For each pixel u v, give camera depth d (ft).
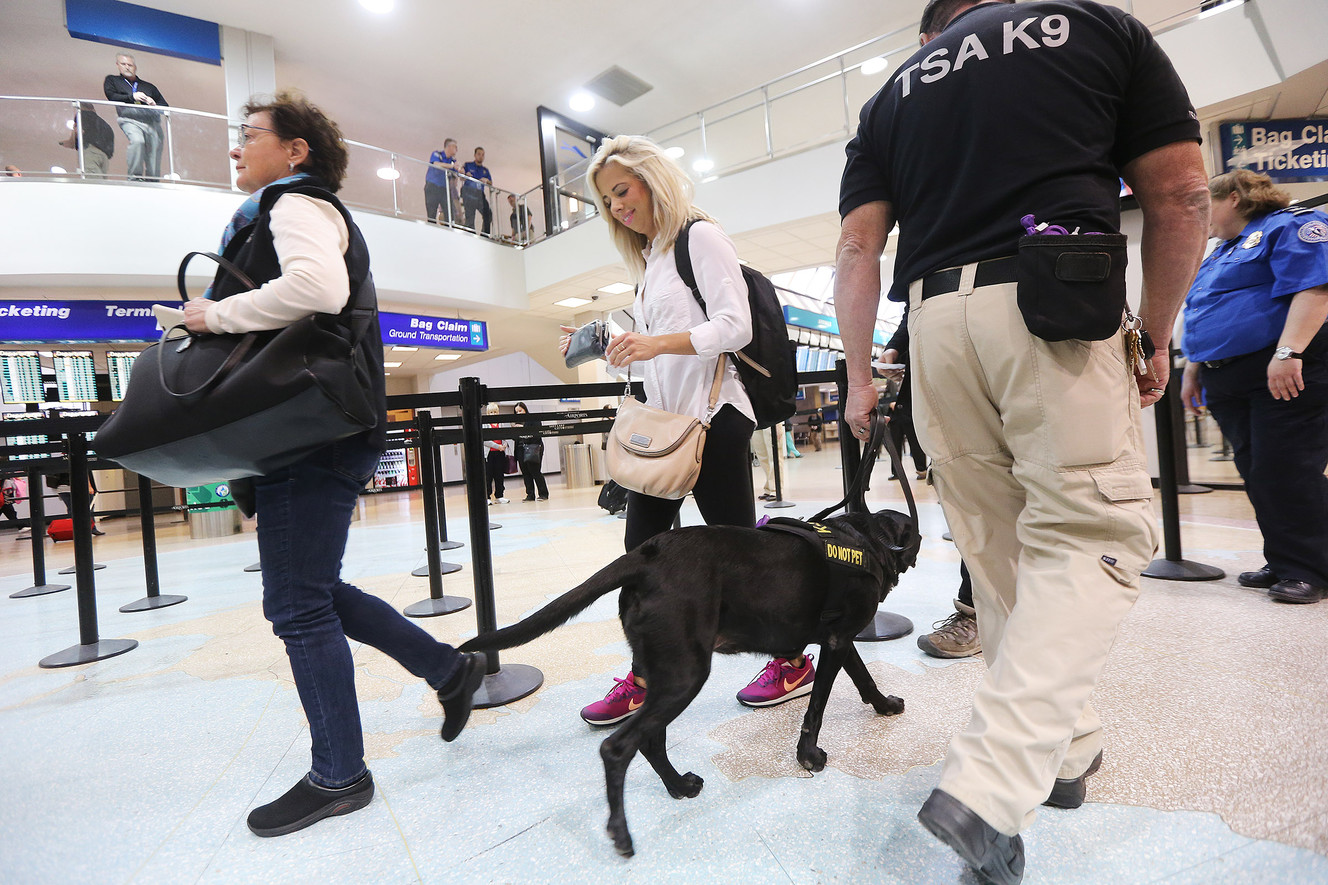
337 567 4.50
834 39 32.01
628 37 31.17
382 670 7.22
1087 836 3.62
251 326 3.92
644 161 5.30
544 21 29.66
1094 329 3.09
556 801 4.36
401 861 3.81
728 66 33.86
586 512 22.93
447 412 52.06
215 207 25.07
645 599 3.93
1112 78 3.44
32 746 5.76
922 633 7.44
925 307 3.78
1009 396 3.48
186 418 3.77
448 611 9.57
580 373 43.55
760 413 5.65
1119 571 3.25
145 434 3.83
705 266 5.24
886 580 4.62
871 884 3.36
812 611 4.26
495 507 28.02
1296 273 7.11
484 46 31.01
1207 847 3.46
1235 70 18.47
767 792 4.31
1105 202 3.38
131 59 26.20
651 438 5.13
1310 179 19.86
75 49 29.14
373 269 29.07
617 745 3.67
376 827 4.18
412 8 28.07
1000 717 3.01
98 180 23.49
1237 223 8.09
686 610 3.88
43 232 22.81
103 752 5.57
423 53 31.30
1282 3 17.76
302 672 4.29
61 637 9.73
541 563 13.29
